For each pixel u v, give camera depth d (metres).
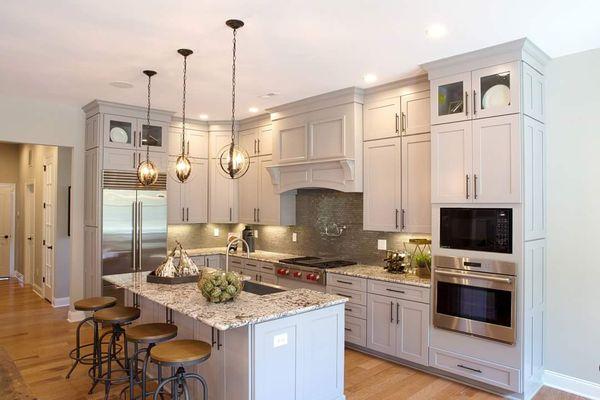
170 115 5.79
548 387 3.62
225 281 2.86
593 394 3.43
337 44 3.31
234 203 6.43
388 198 4.41
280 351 2.70
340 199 5.29
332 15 2.81
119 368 3.90
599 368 3.42
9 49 3.43
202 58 3.64
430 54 3.54
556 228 3.63
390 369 3.96
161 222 5.70
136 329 3.02
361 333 4.32
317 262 5.07
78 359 3.76
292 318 2.77
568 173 3.57
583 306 3.50
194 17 2.84
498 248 3.38
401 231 4.29
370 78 4.21
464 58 3.53
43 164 7.11
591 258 3.46
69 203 6.50
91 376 3.51
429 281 3.90
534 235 3.46
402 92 4.30
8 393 1.60
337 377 3.08
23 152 8.48
